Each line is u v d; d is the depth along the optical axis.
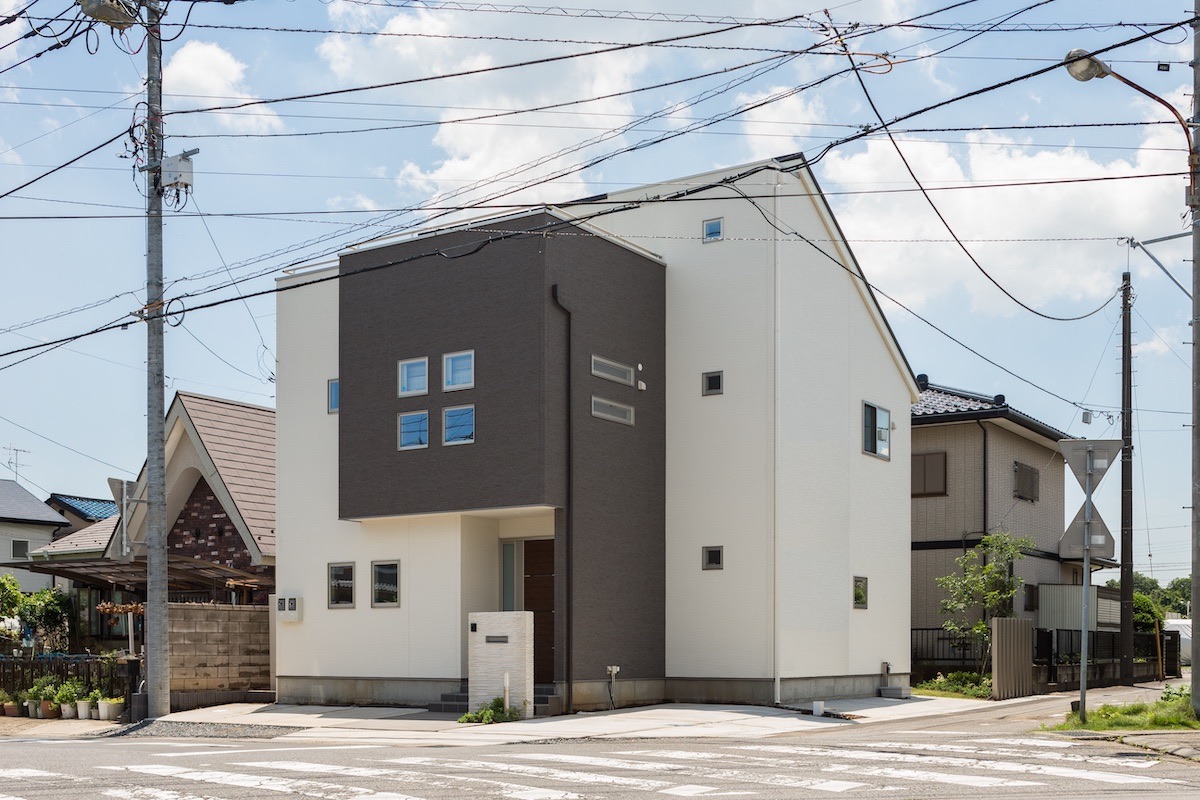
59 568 28.81
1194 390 16.62
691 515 23.33
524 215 21.27
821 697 23.55
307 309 25.38
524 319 21.00
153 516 21.80
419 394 22.19
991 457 31.94
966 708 22.81
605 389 22.17
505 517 22.67
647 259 23.75
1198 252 16.64
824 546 24.02
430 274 22.36
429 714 20.91
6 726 22.89
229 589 28.19
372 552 23.44
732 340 23.33
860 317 26.23
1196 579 16.61
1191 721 16.22
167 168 21.19
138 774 11.99
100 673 24.17
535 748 15.20
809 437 23.80
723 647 22.69
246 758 13.82
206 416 29.38
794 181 23.91
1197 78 16.59
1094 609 33.75
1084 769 12.33
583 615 21.11
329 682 23.73
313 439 24.83
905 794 10.38
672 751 14.44
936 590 31.75
